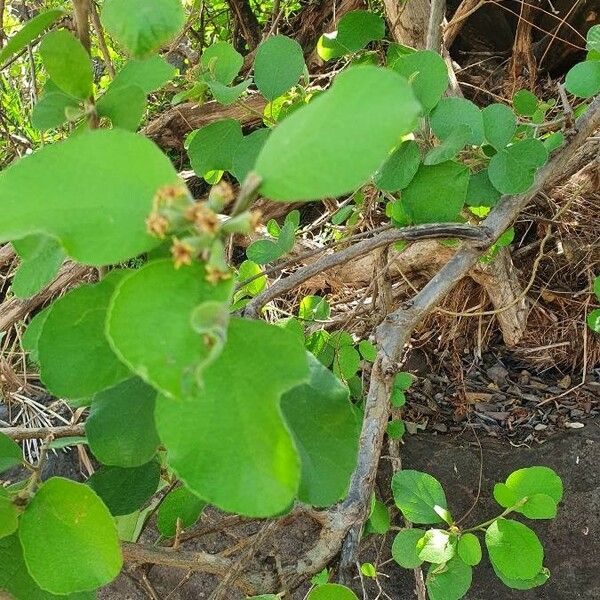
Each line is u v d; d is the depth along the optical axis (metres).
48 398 1.05
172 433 0.22
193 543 0.89
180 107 1.08
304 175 0.22
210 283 0.22
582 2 1.23
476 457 1.04
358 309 0.81
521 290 1.05
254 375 0.23
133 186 0.23
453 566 0.46
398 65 0.45
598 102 0.52
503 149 0.47
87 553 0.30
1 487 0.33
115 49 1.05
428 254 0.95
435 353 1.16
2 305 0.86
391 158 0.45
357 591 0.88
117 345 0.21
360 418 0.67
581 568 0.90
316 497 0.31
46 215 0.23
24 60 1.13
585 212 1.05
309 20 1.21
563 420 1.07
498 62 1.38
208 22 1.37
